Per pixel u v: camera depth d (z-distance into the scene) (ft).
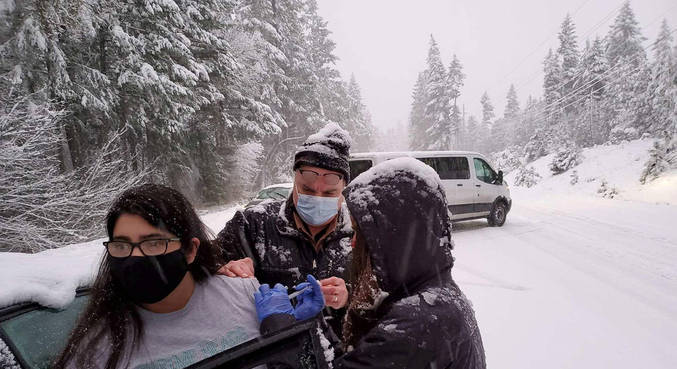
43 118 27.17
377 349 3.18
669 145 56.34
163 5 41.78
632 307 14.11
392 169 3.97
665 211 36.50
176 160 58.34
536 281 17.38
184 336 3.56
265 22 84.02
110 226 3.63
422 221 3.62
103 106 37.32
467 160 31.07
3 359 3.39
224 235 6.31
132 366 3.36
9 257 4.90
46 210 26.89
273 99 81.76
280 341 2.97
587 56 133.80
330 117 124.77
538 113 154.20
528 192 72.08
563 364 10.18
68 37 36.22
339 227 6.38
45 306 4.02
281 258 6.03
